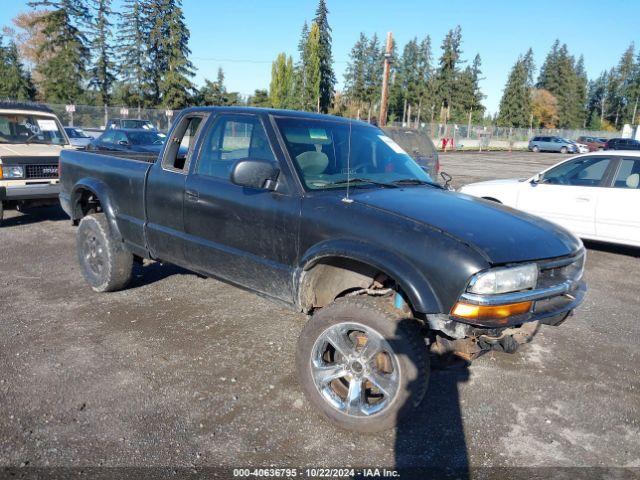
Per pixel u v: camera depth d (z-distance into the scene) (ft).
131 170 15.83
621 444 10.34
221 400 11.30
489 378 12.88
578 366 13.78
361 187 12.01
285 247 11.53
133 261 18.49
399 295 10.31
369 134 14.46
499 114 295.07
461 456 9.75
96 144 48.21
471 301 8.99
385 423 9.88
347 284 11.25
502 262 9.19
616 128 346.13
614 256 26.81
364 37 260.83
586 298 19.72
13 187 26.21
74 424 10.25
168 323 15.34
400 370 9.62
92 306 16.49
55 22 170.81
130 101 180.55
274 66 215.51
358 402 10.11
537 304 9.82
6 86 187.11
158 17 178.29
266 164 11.48
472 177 69.15
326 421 10.61
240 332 14.87
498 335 10.10
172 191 14.23
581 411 11.51
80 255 17.88
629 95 336.90
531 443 10.25
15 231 27.04
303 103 207.72
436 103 272.51
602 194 25.79
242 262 12.58
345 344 10.32
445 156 124.06
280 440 10.00
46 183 27.37
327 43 222.07
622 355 14.61
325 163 12.41
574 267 10.96
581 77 328.90
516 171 81.92
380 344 9.78
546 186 27.66
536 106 308.60
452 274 9.11
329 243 10.54
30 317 15.47
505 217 10.95
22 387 11.52
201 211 13.39
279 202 11.60
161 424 10.35
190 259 14.17
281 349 13.87
